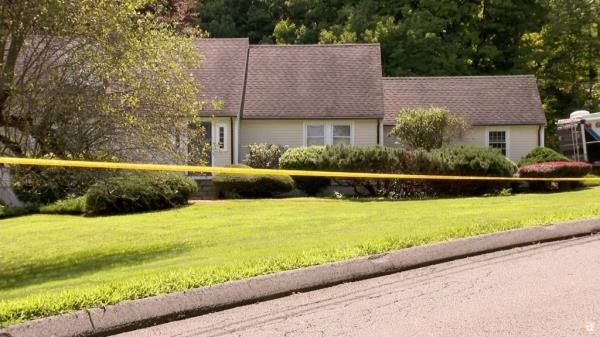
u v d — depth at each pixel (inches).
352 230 518.0
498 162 971.9
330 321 265.7
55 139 510.9
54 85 509.4
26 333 240.8
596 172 1232.8
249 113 1235.2
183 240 558.9
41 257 545.3
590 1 1829.5
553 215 504.4
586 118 1248.2
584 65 1861.5
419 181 977.5
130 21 537.3
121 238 614.2
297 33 1836.9
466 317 267.3
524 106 1365.7
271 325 262.2
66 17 502.0
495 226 446.6
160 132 543.5
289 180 1019.3
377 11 1862.7
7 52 537.6
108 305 264.7
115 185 553.0
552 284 316.5
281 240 485.7
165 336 251.4
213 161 1186.6
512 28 1937.7
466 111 1360.7
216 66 1284.4
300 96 1282.0
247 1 2084.2
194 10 1734.7
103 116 514.9
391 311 278.1
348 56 1380.4
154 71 538.9
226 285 291.1
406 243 386.0
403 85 1439.5
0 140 516.4
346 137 1259.8
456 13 1870.1
